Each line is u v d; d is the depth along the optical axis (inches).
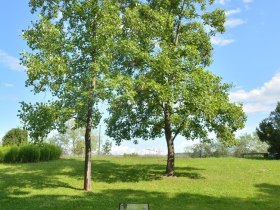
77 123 958.4
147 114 1212.5
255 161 1620.3
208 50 1226.6
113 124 1240.2
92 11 917.8
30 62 866.8
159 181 1102.4
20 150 1557.6
